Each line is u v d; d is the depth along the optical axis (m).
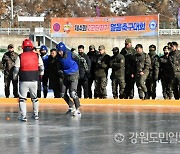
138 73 15.91
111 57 16.30
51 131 11.46
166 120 13.01
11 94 20.75
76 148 9.53
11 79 17.34
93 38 52.69
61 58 13.37
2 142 10.17
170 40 52.91
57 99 16.84
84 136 10.79
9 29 54.88
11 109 15.55
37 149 9.47
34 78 12.77
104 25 51.53
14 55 17.25
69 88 13.80
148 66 15.88
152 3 73.00
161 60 16.30
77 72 13.60
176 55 15.93
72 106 14.36
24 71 12.63
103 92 16.55
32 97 13.17
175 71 15.93
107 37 52.81
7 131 11.48
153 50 16.28
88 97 17.05
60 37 53.00
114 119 13.27
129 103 16.42
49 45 52.56
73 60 13.52
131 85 16.55
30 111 15.06
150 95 16.55
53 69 16.47
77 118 13.52
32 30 54.50
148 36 52.47
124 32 51.09
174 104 16.16
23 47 12.64
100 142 10.11
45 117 13.73
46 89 17.11
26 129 11.75
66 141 10.24
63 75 13.59
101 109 15.41
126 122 12.70
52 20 51.59
